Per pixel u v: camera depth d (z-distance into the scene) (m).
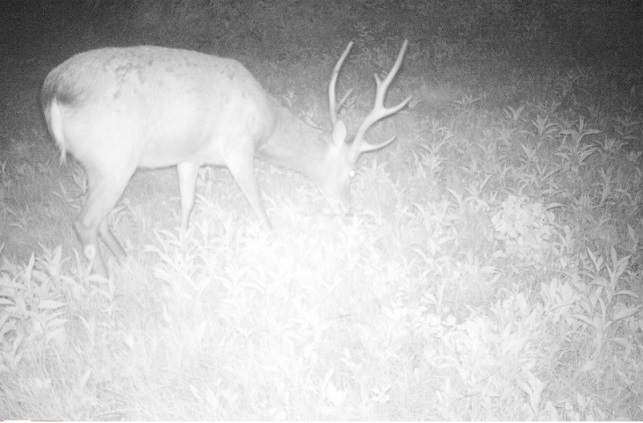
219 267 4.82
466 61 12.56
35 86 12.01
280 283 4.29
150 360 3.73
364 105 9.86
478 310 4.17
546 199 6.08
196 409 3.45
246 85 5.32
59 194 6.28
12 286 3.99
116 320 4.28
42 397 3.49
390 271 4.40
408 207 5.82
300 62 12.92
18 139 8.68
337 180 6.07
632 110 9.16
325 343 3.94
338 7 16.11
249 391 3.53
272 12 15.95
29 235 5.68
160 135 4.95
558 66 11.85
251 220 5.91
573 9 15.28
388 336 3.79
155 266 4.66
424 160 6.85
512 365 3.52
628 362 3.70
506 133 7.70
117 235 5.61
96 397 3.58
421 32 14.84
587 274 4.52
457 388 3.56
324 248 5.03
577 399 3.28
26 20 16.80
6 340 4.05
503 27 14.77
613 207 6.00
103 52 4.82
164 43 14.84
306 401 3.40
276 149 5.82
